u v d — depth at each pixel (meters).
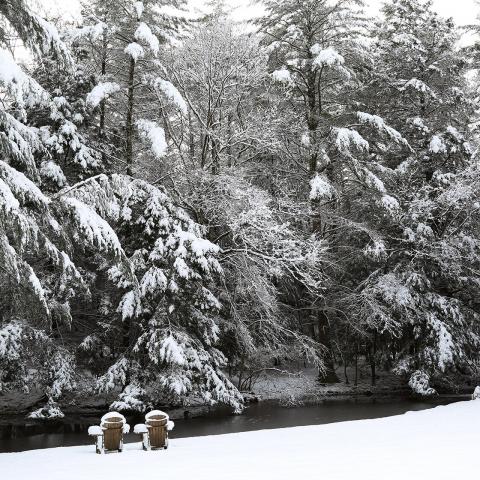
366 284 21.62
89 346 17.92
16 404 17.66
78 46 20.69
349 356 23.42
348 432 10.00
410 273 20.23
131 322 17.56
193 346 17.44
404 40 22.98
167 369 16.83
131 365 17.14
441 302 19.97
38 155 18.33
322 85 24.64
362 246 23.44
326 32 23.67
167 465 7.42
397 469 6.47
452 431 9.50
